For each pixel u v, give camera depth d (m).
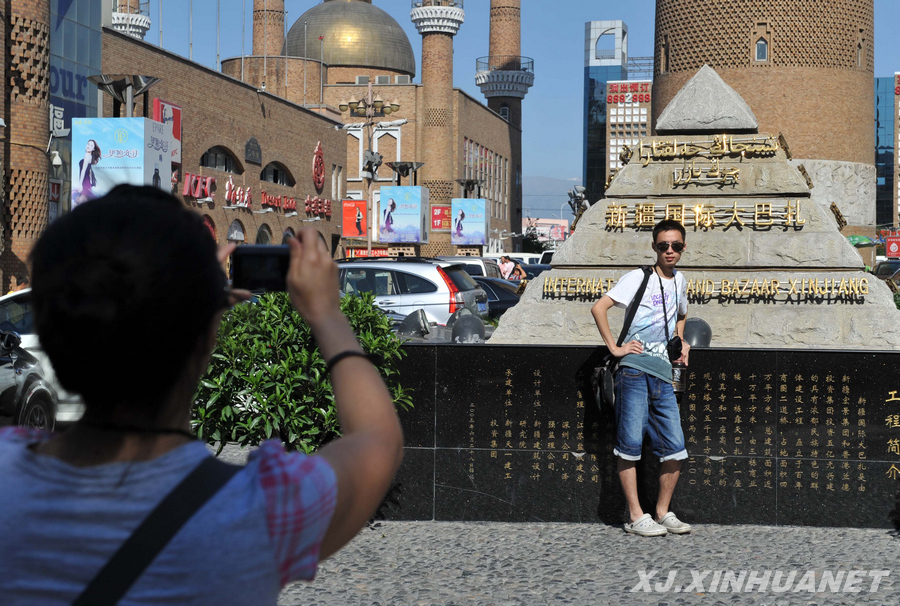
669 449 6.03
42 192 24.86
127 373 1.31
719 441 6.44
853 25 49.19
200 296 1.36
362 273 14.86
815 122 48.72
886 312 8.30
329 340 1.52
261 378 5.89
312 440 6.08
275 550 1.31
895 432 6.27
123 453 1.34
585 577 5.27
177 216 1.38
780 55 48.50
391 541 6.00
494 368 6.54
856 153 49.66
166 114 33.84
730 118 8.73
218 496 1.30
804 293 8.43
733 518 6.44
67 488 1.29
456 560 5.59
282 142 47.03
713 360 6.43
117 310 1.28
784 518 6.40
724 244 8.57
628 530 6.20
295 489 1.32
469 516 6.55
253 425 5.85
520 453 6.53
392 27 82.94
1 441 1.38
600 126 162.38
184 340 1.35
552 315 8.81
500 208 88.94
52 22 27.17
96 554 1.26
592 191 162.12
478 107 79.50
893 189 134.50
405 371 6.57
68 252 1.31
